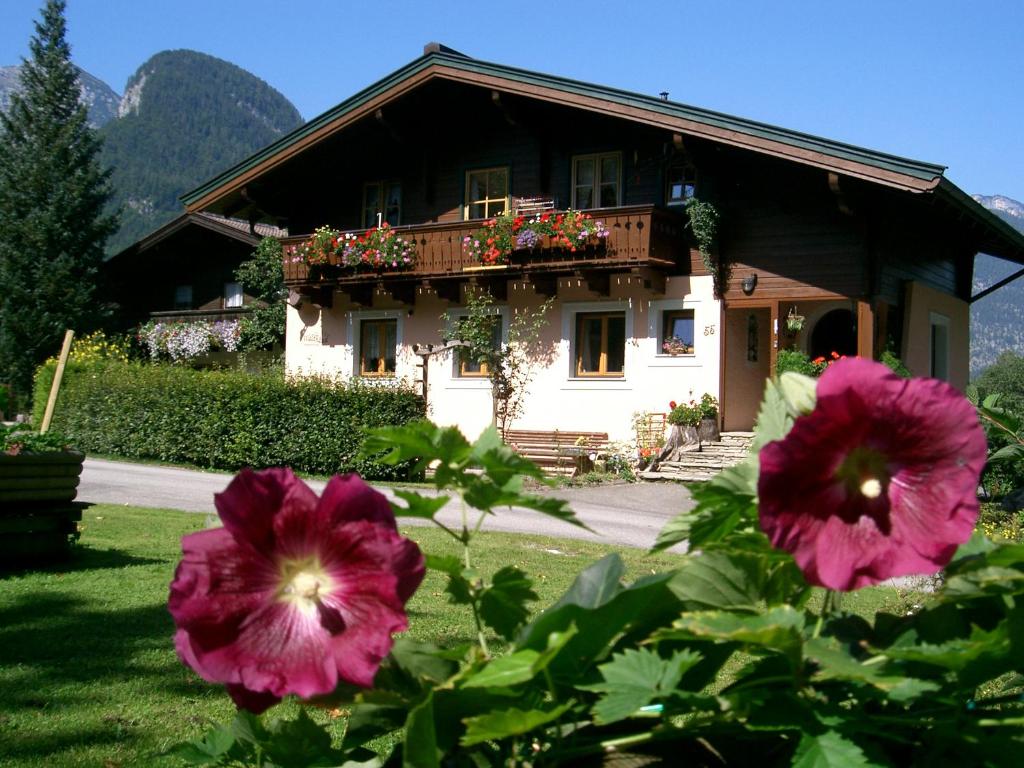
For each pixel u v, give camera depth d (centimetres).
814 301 1741
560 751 106
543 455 1778
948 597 101
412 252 1886
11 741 354
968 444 92
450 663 121
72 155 3306
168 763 336
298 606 98
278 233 2617
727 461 1580
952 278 1994
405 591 99
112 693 413
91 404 1906
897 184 1426
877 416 92
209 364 2569
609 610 102
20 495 685
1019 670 98
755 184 1661
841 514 93
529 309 1883
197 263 2797
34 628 514
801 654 94
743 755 115
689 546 116
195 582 98
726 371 1717
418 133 1980
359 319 2092
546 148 1864
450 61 1770
